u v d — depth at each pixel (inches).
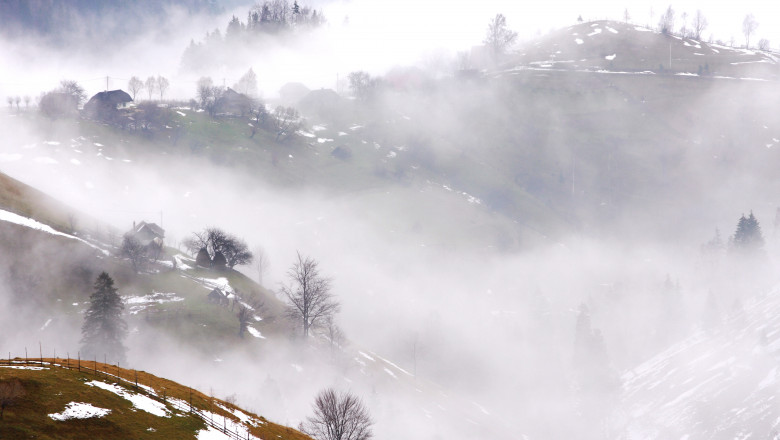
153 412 1993.1
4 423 1633.9
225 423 2171.5
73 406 1820.9
